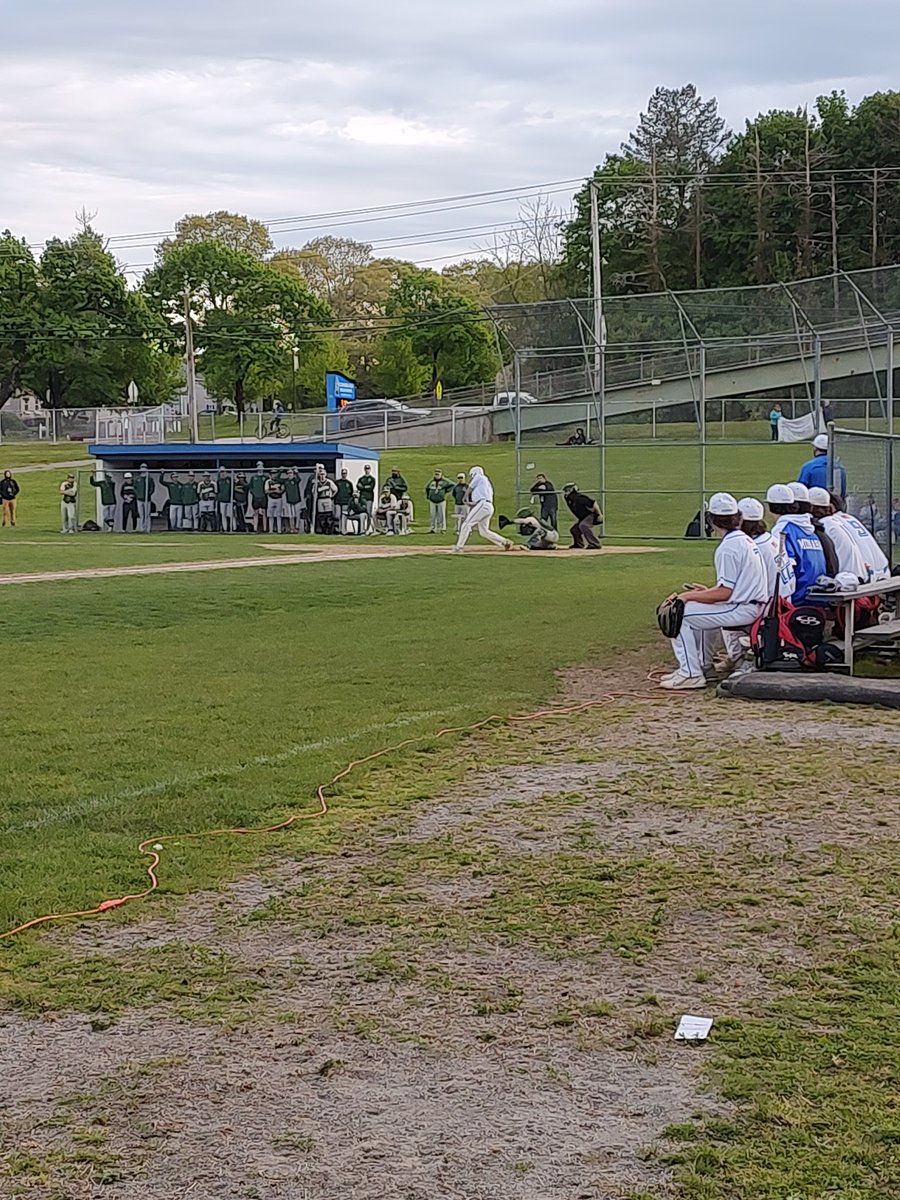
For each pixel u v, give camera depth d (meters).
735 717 10.01
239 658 13.26
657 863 6.36
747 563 11.38
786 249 87.62
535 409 37.59
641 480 44.25
